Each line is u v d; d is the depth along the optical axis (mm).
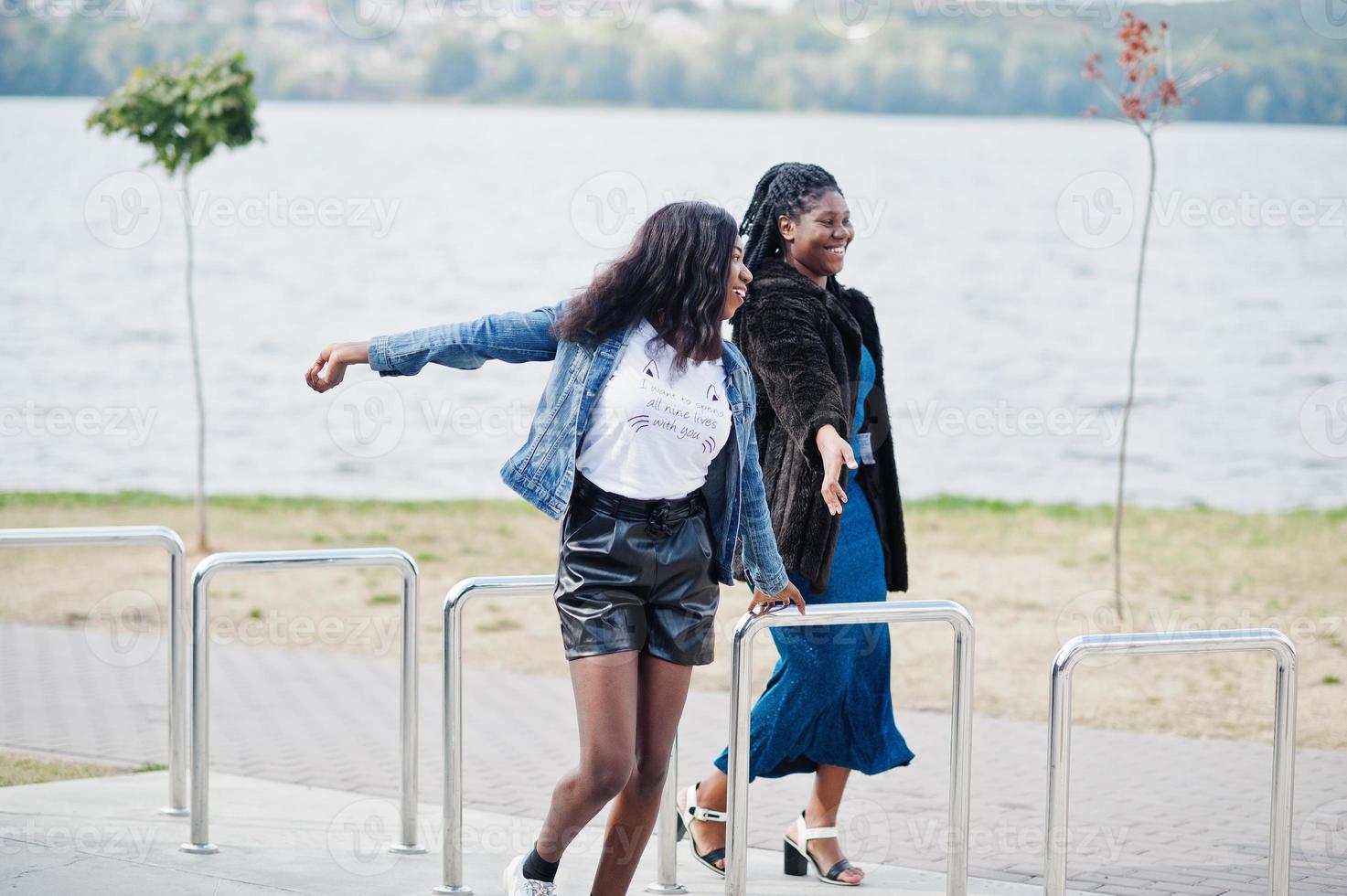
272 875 6750
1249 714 11094
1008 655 13211
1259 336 52281
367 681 12133
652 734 5461
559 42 192500
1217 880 7129
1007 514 22781
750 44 187500
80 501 24359
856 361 6602
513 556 19125
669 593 5395
